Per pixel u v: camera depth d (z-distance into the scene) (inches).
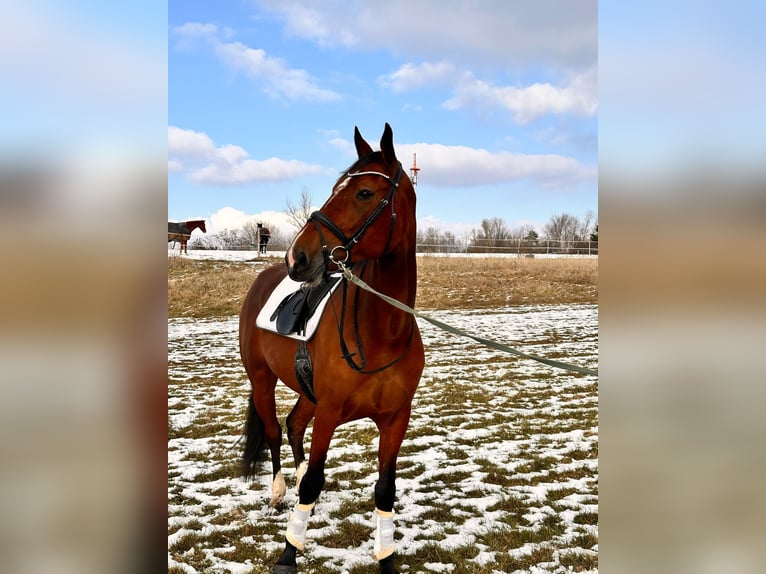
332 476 167.0
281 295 137.6
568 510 140.9
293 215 1102.4
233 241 1274.6
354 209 94.7
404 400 108.0
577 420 229.9
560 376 323.0
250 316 152.6
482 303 729.0
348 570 114.0
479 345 438.9
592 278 864.3
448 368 349.4
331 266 95.9
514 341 454.0
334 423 107.3
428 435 210.2
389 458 110.0
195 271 809.5
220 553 120.2
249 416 149.7
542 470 171.0
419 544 123.6
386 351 103.0
